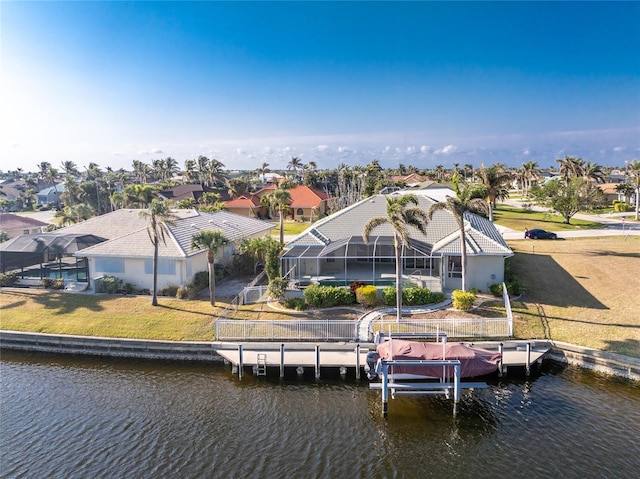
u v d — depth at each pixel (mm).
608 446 20297
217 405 24516
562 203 81000
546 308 34531
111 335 32156
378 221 31531
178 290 38656
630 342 28312
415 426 22344
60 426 22672
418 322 30766
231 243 49625
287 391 25969
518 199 137625
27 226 70688
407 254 37812
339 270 42688
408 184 122500
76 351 31891
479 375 24391
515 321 31875
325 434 21734
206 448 20766
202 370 28766
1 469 19484
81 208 71375
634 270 44969
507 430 21781
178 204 91625
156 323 33469
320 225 45562
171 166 199625
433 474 18875
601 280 41969
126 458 20141
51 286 42219
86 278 43094
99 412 23953
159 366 29438
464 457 19922
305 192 105250
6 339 33062
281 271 40125
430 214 34375
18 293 40531
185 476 18953
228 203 101625
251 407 24266
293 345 29547
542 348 28672
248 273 48000
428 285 36938
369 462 19672
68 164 188500
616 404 23594
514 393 25031
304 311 34312
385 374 23516
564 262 49438
